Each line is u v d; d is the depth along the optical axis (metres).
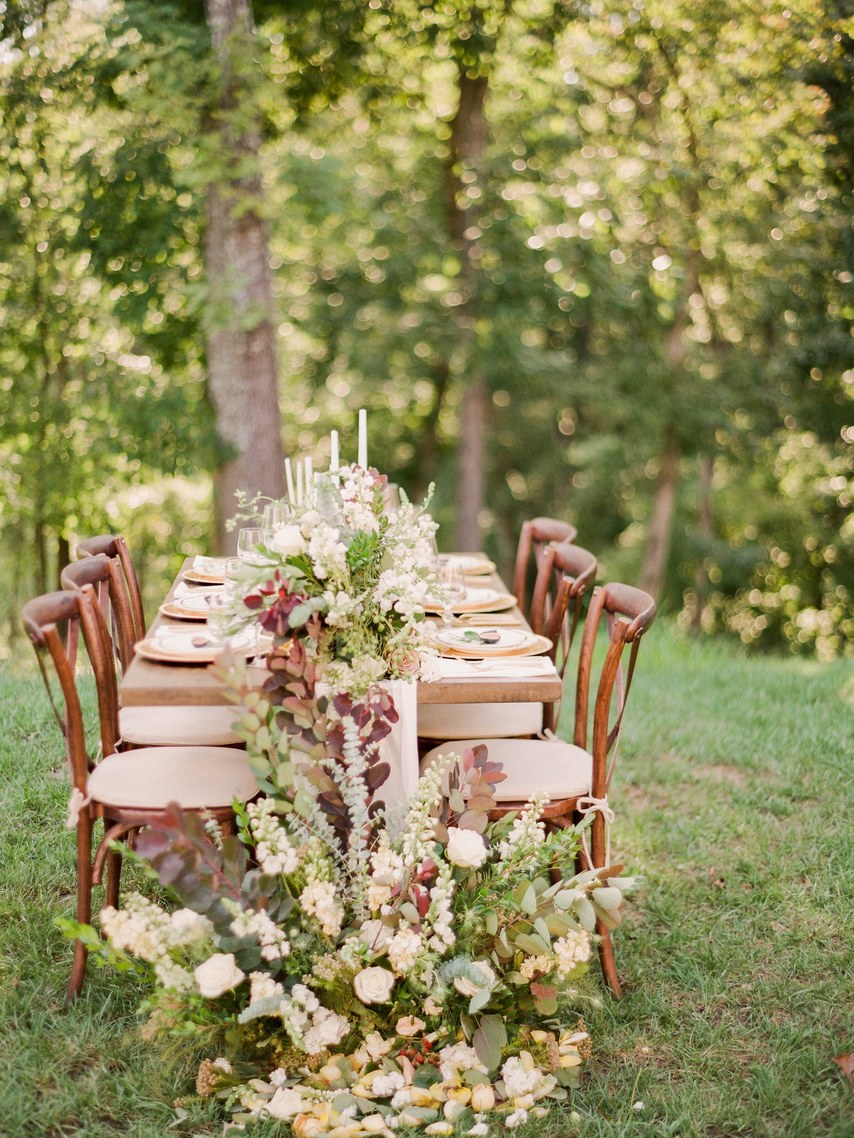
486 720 3.59
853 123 7.98
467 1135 2.47
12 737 4.47
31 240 8.73
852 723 5.26
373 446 16.11
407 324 13.45
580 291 12.15
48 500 9.13
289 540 2.75
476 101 11.91
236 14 7.38
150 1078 2.62
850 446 12.48
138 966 2.71
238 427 8.27
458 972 2.56
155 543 10.88
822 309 10.30
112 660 3.36
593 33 10.01
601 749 3.07
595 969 3.19
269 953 2.50
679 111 10.18
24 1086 2.56
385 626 2.87
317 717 2.76
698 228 11.00
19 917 3.26
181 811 2.65
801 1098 2.62
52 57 8.05
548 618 4.27
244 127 7.32
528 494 18.30
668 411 12.76
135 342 9.27
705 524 16.11
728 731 5.16
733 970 3.19
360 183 12.30
